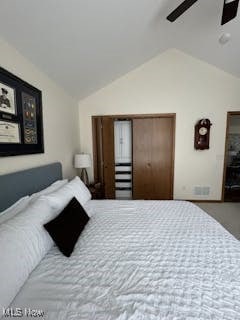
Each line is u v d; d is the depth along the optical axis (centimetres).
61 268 115
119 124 423
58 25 171
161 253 129
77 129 386
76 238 143
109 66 310
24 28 157
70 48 212
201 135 379
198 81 374
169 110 387
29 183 182
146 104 389
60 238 131
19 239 107
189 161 397
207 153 391
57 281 105
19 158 181
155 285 100
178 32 288
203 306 87
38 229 125
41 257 121
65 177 312
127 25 219
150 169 414
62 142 300
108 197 425
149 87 385
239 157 500
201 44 309
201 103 379
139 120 402
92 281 104
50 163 251
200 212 202
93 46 229
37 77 219
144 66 380
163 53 373
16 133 172
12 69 171
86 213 181
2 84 152
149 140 405
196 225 170
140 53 319
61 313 85
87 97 397
